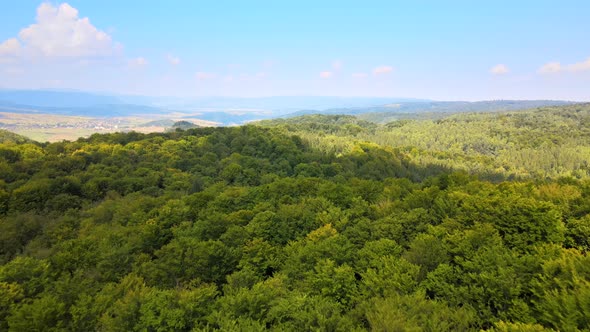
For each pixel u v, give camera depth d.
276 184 69.06
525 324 19.97
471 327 22.05
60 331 25.03
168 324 24.36
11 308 27.39
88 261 38.88
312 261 34.34
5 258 48.31
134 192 78.50
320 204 54.66
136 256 40.03
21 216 58.97
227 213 57.38
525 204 35.81
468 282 25.86
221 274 36.97
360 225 43.28
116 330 24.53
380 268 29.69
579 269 23.16
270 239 45.06
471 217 38.25
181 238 41.56
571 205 41.06
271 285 29.16
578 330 18.11
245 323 23.14
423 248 31.92
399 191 60.16
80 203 73.69
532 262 26.08
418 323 21.05
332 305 24.97
